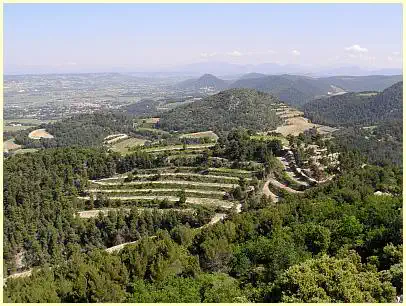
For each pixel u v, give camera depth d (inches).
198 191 4805.6
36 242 3853.3
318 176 4601.4
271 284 2052.2
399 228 2401.6
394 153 7288.4
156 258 2447.1
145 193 4877.0
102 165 5433.1
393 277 1857.8
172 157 5777.6
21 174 4768.7
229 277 2400.3
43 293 2144.4
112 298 2150.6
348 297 1611.7
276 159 5241.1
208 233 2822.3
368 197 3454.7
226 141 5900.6
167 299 2023.9
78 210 4623.5
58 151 5492.1
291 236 2687.0
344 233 2637.8
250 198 4357.8
